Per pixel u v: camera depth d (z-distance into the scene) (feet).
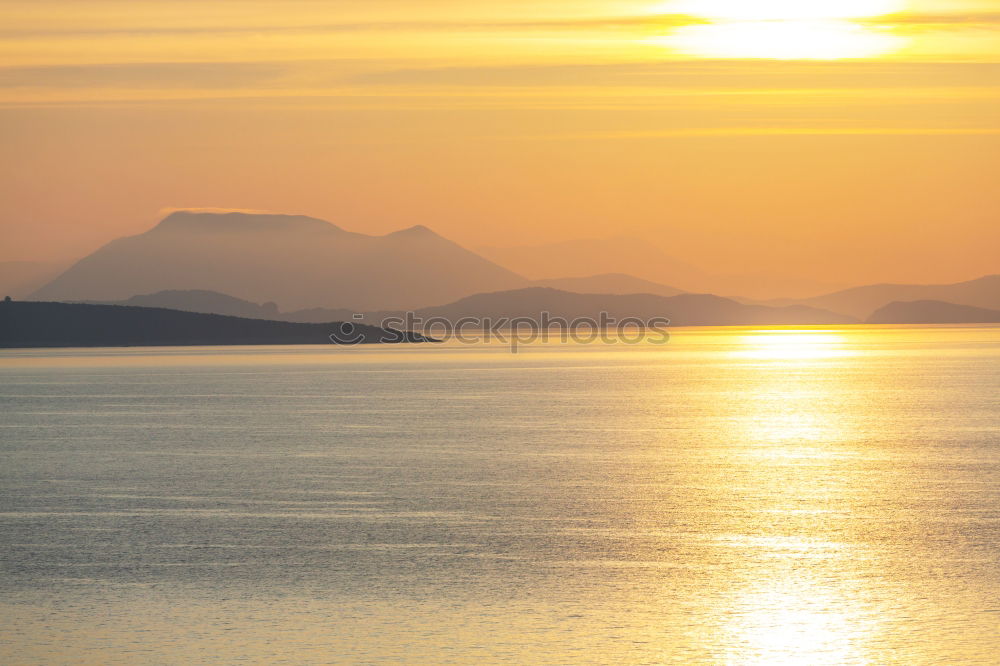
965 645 121.90
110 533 186.29
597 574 153.17
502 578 151.12
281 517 200.03
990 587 144.66
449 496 222.28
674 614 133.80
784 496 220.23
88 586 149.28
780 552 166.40
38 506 216.95
